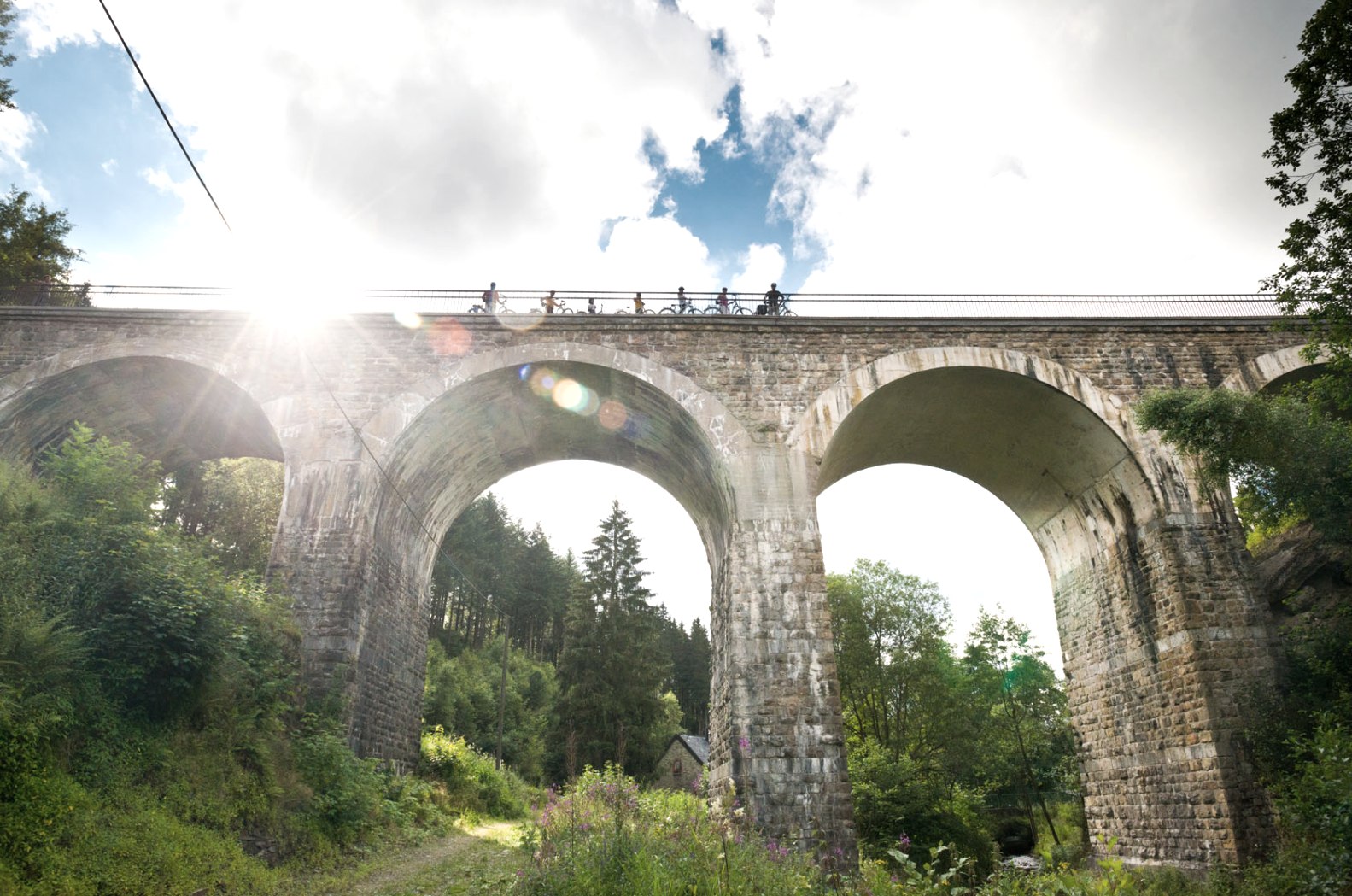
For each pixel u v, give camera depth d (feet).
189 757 31.78
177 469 73.31
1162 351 58.80
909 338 58.54
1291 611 53.01
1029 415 61.21
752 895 26.07
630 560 152.56
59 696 27.45
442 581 168.55
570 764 50.80
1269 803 46.32
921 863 65.36
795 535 52.39
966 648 126.72
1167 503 54.08
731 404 55.98
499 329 58.29
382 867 38.04
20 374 56.03
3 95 64.75
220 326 58.08
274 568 50.85
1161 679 53.67
